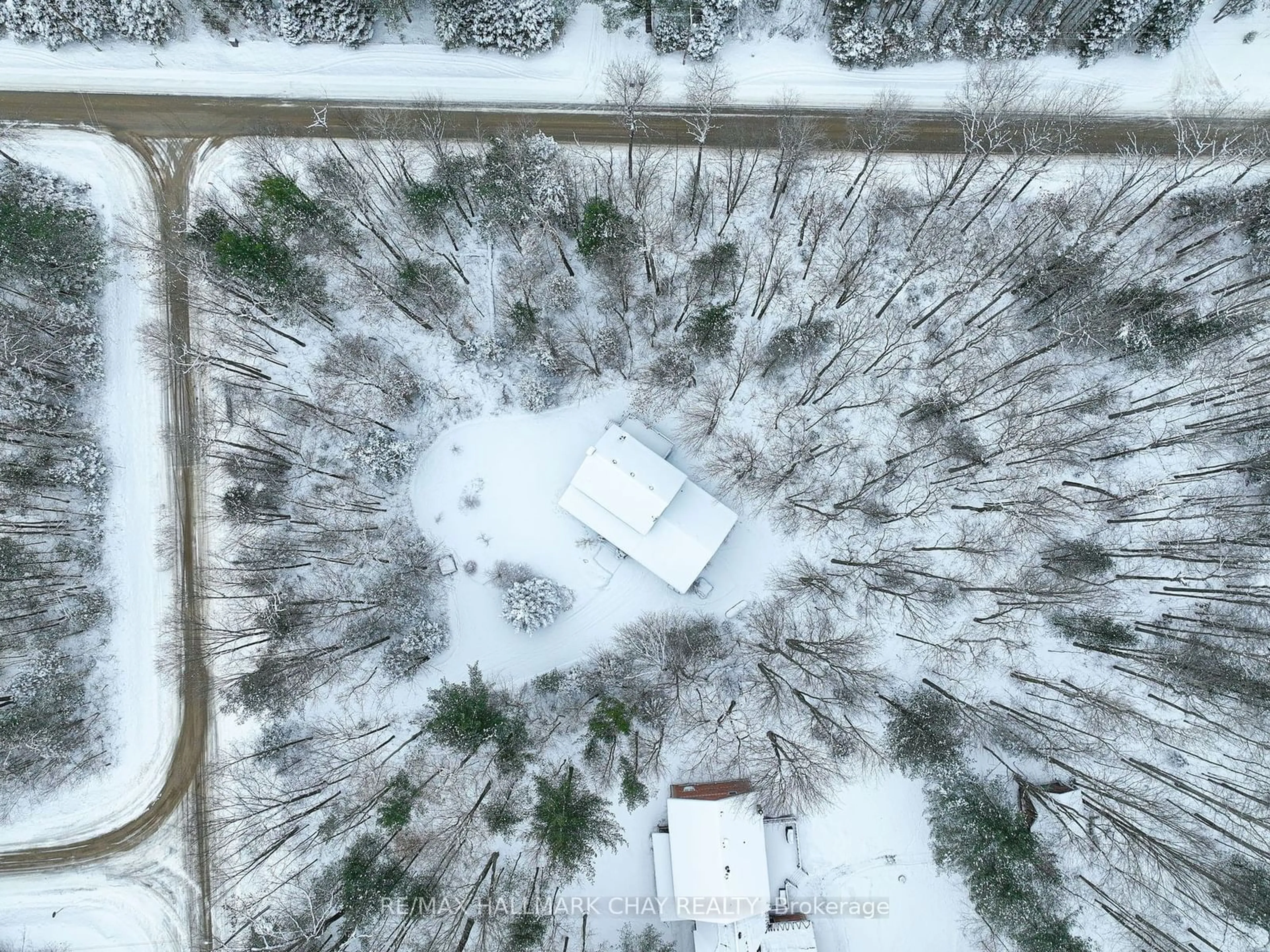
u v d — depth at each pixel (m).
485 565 56.03
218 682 56.03
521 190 54.91
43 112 58.19
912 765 52.28
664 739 54.00
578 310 56.69
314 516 56.19
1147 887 51.97
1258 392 56.12
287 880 53.84
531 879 53.09
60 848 55.28
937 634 55.25
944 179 57.16
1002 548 55.56
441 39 58.19
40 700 54.53
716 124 58.69
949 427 56.59
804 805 53.19
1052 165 58.03
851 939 53.66
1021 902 49.50
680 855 50.47
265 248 52.88
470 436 56.78
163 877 55.28
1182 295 56.34
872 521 55.91
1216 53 58.38
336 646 54.94
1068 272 56.38
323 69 58.69
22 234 53.59
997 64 58.47
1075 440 55.34
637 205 56.44
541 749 54.00
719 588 55.56
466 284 57.56
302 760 54.75
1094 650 55.12
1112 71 58.66
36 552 55.69
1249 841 53.31
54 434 55.91
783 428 56.34
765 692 54.28
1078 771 52.88
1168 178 57.19
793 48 58.75
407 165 57.50
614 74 58.31
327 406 56.69
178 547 57.03
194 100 58.62
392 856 53.25
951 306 57.31
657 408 56.16
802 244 57.19
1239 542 55.06
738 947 50.44
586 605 55.78
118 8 55.94
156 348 56.75
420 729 54.97
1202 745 54.75
